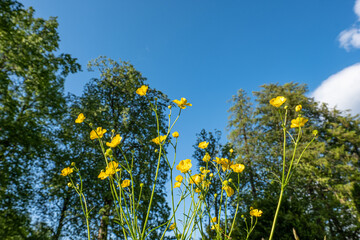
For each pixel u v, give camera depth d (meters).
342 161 14.84
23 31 10.03
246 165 16.67
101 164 10.59
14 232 8.40
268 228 5.05
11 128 8.39
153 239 8.45
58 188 10.03
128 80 13.91
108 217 9.03
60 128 11.72
